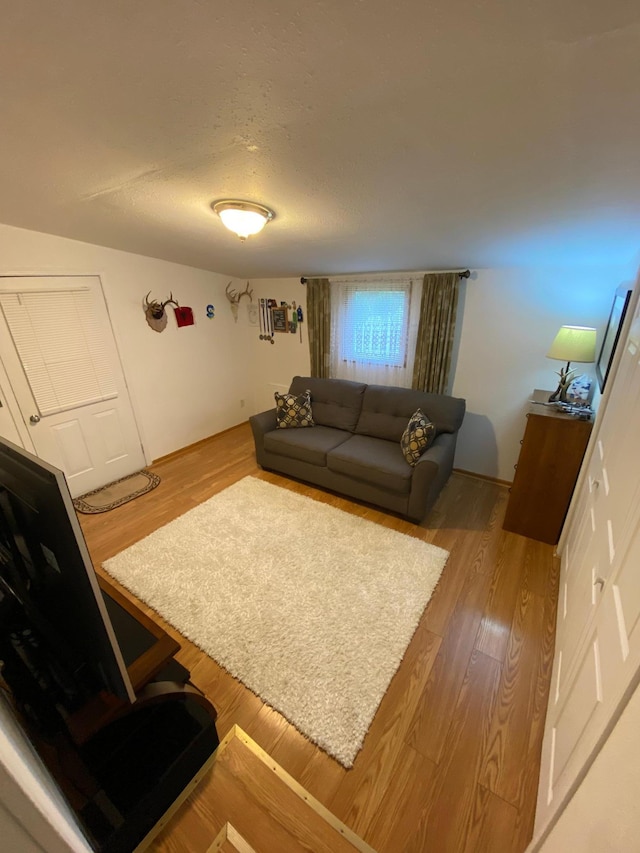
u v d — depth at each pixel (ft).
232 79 3.30
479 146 4.01
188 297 12.44
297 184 5.39
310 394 12.16
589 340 7.39
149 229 8.16
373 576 7.27
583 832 2.35
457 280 9.82
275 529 8.77
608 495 4.60
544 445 7.67
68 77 3.30
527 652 5.75
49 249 8.75
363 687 5.23
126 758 3.89
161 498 10.28
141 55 3.04
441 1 2.37
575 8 2.30
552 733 4.16
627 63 2.65
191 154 4.69
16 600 3.80
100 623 2.50
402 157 4.41
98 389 10.37
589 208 5.27
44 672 3.46
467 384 10.78
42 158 4.88
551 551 8.02
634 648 2.42
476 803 4.04
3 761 1.56
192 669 5.52
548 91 3.06
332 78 3.19
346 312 12.19
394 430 10.55
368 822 3.91
